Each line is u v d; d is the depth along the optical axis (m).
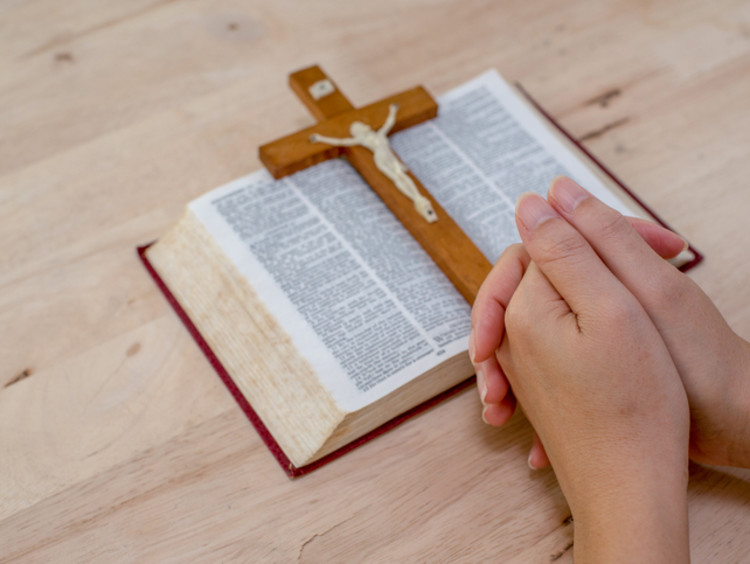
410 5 0.76
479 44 0.74
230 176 0.66
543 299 0.48
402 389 0.53
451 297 0.57
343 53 0.73
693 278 0.61
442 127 0.65
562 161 0.63
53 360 0.57
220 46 0.73
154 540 0.52
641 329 0.46
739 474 0.54
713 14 0.77
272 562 0.51
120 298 0.60
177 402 0.56
